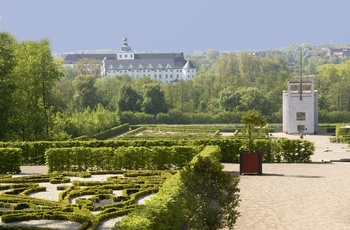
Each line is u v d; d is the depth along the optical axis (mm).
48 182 30500
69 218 19719
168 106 147250
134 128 125938
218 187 17547
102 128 105625
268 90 160250
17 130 66562
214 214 17484
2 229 16891
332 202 24984
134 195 24469
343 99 144750
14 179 30625
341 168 38750
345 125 95750
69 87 149000
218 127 117000
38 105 72938
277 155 43906
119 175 33500
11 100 64062
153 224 14484
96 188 26891
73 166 38938
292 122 99188
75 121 93875
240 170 35344
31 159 43281
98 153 37594
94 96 142000
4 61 64750
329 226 20312
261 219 21469
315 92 102312
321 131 108875
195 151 37719
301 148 43812
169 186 19484
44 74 71938
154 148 37844
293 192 27828
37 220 19891
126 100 142625
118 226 13461
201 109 152625
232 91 145875
